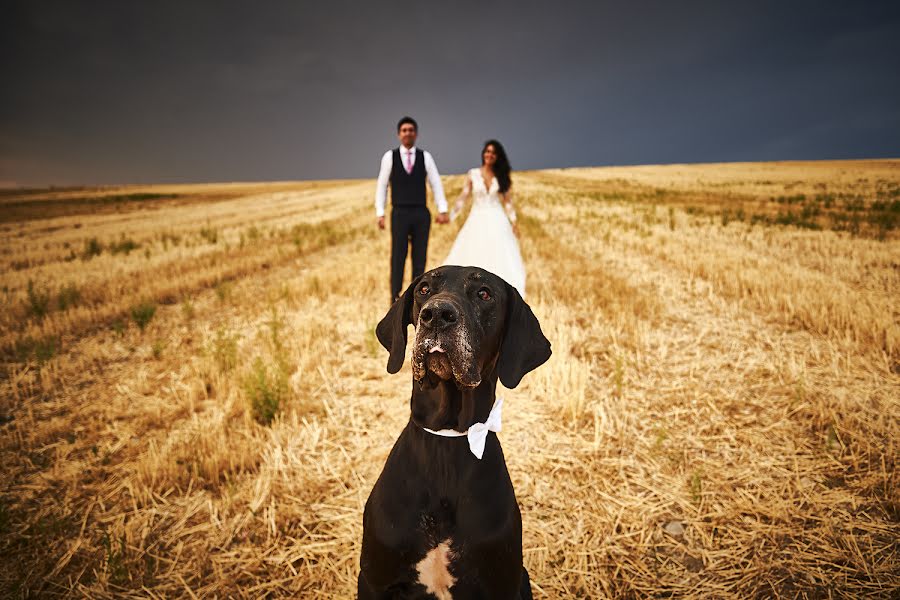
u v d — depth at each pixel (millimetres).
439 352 1711
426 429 1881
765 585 2514
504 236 5340
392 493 1914
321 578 2611
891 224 12992
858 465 3299
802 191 29375
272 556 2742
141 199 48188
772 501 3045
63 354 5562
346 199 35500
